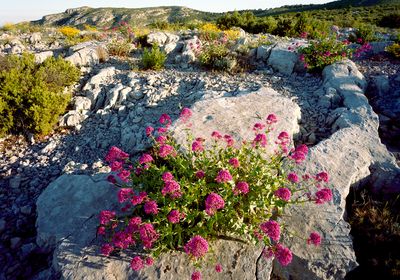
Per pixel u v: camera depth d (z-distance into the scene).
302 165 5.52
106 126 7.97
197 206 4.02
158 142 4.70
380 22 27.73
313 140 6.93
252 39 14.48
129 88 8.92
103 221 3.83
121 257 4.06
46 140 7.66
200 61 10.95
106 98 8.85
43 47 14.11
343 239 4.30
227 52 11.27
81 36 16.45
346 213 5.03
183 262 3.96
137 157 6.62
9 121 7.66
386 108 8.18
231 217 3.97
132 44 13.45
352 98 7.99
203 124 6.52
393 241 4.47
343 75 9.18
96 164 6.38
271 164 4.55
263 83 9.47
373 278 4.18
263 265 3.96
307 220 4.54
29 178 6.37
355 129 6.61
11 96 7.74
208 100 7.48
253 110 7.14
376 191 5.62
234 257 4.03
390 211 5.01
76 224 4.59
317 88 9.23
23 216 5.45
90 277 3.84
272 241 4.23
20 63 9.41
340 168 5.48
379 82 9.14
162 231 3.81
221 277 3.84
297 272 4.08
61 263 4.04
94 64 11.28
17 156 7.12
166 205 3.91
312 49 10.47
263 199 4.05
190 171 4.23
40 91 7.78
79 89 9.67
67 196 5.11
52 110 7.91
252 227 3.98
